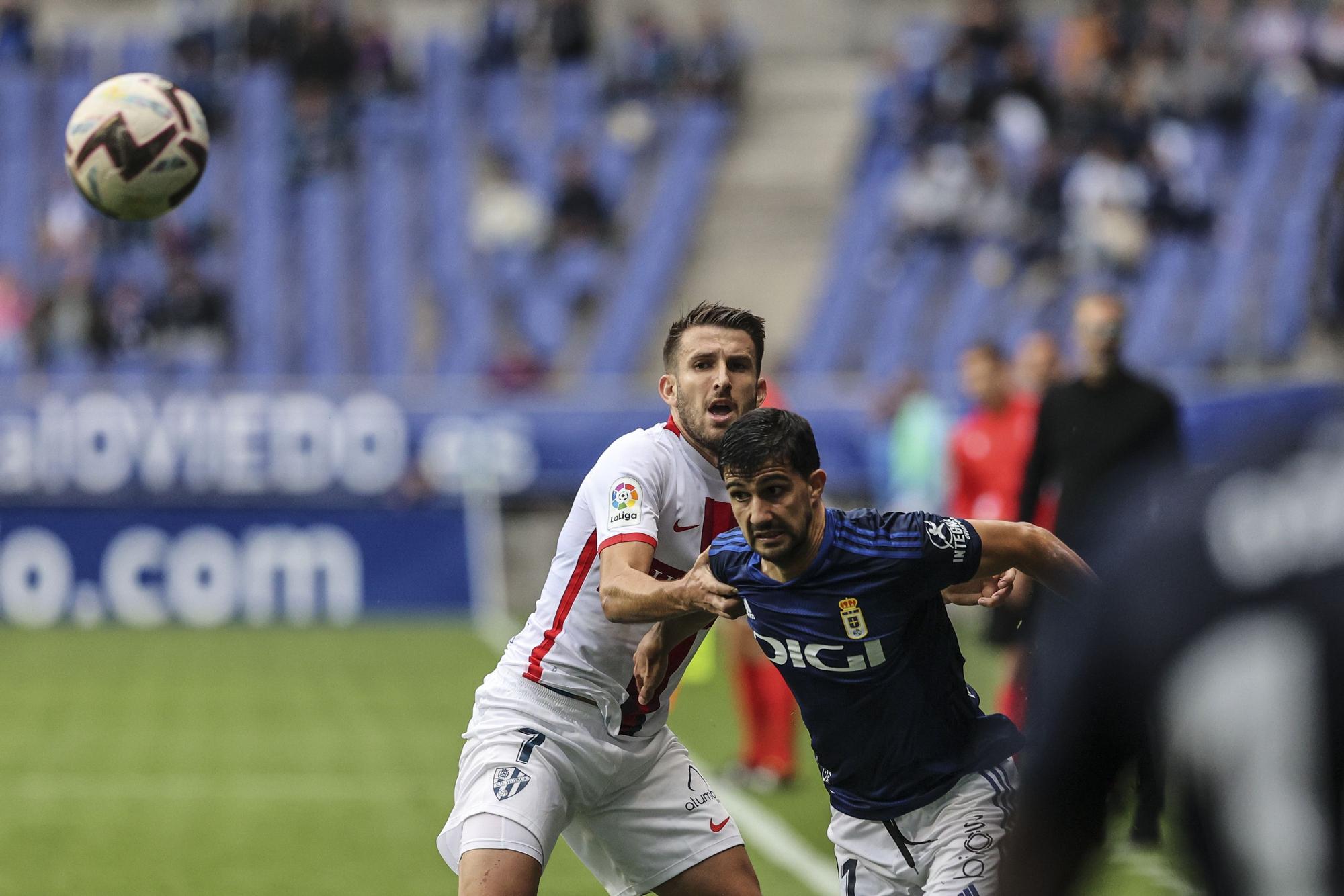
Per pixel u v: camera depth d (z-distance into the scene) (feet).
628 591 43.73
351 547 181.27
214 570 178.50
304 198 229.45
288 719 121.08
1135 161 228.84
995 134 233.96
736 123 255.09
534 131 243.81
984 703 123.03
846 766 46.19
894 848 46.93
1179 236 227.61
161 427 177.99
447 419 183.32
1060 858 20.71
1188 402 135.95
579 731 47.83
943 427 157.07
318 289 220.02
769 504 41.96
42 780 99.14
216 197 227.81
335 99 234.17
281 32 241.14
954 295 221.87
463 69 246.88
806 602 43.68
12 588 174.91
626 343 218.38
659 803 49.08
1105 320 79.71
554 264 223.51
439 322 217.56
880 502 175.73
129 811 91.20
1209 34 255.09
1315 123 243.81
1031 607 66.69
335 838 84.89
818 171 250.16
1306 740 17.75
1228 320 218.79
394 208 230.07
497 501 184.03
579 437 185.16
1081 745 19.93
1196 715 18.30
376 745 111.65
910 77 246.27
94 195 55.16
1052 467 82.74
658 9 278.26
